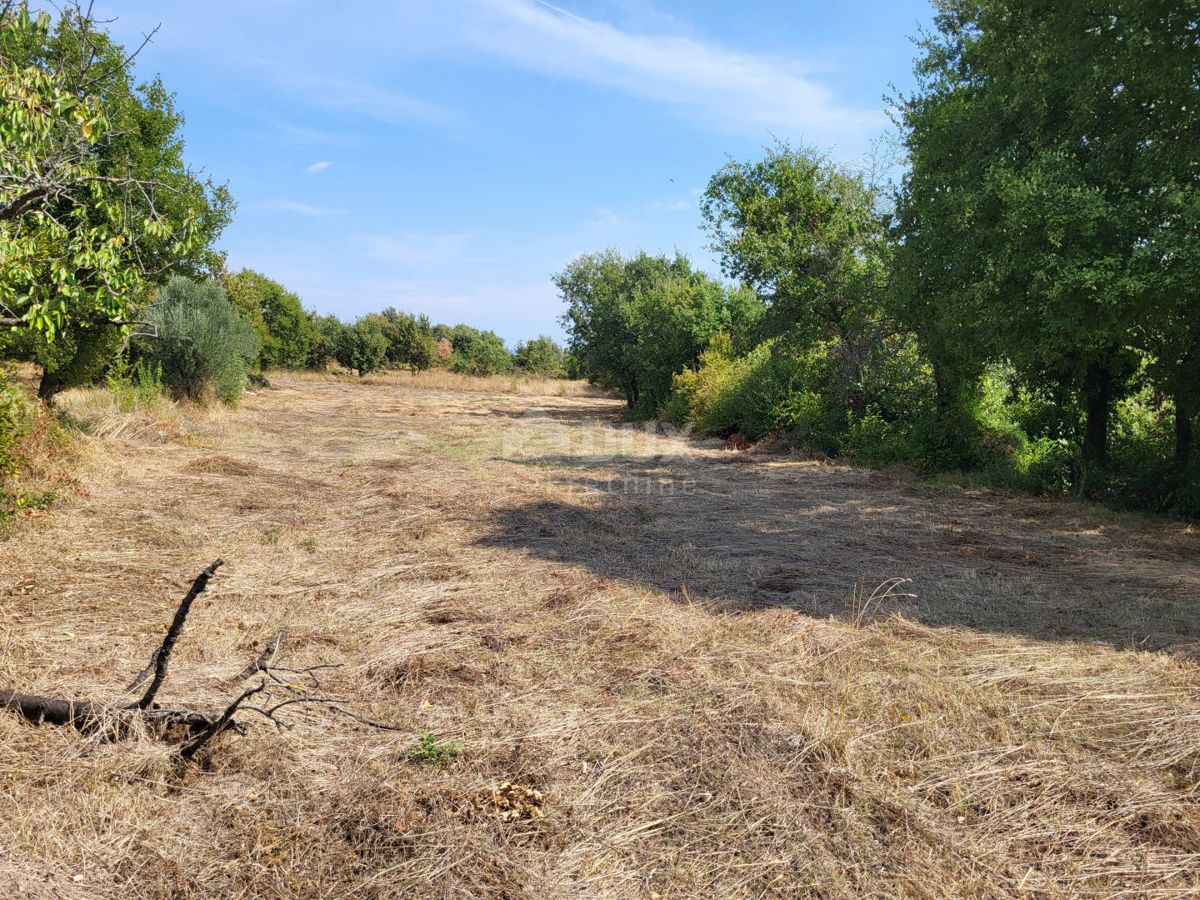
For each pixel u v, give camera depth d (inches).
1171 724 141.1
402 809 109.9
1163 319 329.1
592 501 380.5
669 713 143.6
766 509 369.1
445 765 123.4
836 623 197.8
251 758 122.7
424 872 96.7
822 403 632.4
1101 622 200.5
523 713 142.8
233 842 102.3
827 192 669.9
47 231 243.6
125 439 474.9
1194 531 321.4
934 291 468.1
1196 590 229.5
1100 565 261.4
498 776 120.6
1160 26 318.7
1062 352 371.9
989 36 439.2
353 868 97.7
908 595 221.5
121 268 253.6
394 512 333.4
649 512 351.6
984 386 550.9
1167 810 113.1
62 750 120.1
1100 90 339.9
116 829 103.0
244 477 410.3
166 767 117.9
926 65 557.9
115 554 241.6
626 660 170.6
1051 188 336.2
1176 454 381.7
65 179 226.8
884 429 568.4
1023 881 97.7
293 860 98.7
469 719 140.5
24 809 104.3
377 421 835.4
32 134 206.2
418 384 1804.9
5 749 118.2
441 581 231.8
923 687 155.9
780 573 248.7
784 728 137.6
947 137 459.8
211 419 653.9
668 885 96.2
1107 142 344.8
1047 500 397.7
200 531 279.6
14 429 317.4
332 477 429.7
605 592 221.8
